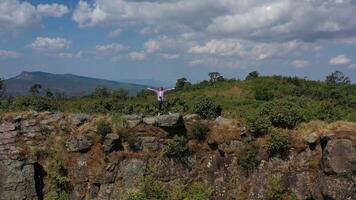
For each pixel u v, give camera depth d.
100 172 26.56
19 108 32.38
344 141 22.77
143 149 27.06
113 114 29.48
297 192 24.19
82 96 58.00
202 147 26.97
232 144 26.22
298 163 24.66
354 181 22.11
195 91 53.88
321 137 24.09
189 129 27.34
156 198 25.66
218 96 47.78
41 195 26.66
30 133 27.94
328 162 22.73
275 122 26.30
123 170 26.58
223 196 25.58
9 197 25.59
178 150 26.61
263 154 25.38
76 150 27.22
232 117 28.33
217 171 26.28
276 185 24.41
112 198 26.09
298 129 25.62
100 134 27.22
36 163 27.11
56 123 28.53
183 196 25.61
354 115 29.25
